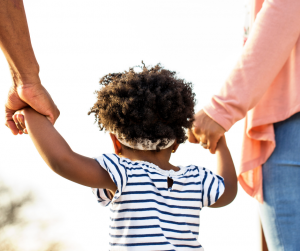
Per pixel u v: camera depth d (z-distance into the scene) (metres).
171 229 1.30
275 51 1.38
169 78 1.50
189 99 1.54
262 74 1.41
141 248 1.26
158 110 1.42
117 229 1.30
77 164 1.27
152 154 1.44
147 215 1.28
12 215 12.27
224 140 1.71
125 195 1.30
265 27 1.40
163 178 1.35
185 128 1.53
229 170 1.64
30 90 1.26
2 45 1.18
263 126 1.46
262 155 1.48
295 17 1.36
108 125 1.44
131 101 1.38
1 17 1.13
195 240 1.36
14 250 12.12
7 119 1.40
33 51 1.24
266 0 1.42
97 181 1.30
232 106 1.47
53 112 1.35
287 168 1.38
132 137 1.39
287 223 1.37
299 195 1.35
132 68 1.60
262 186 1.47
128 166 1.34
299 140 1.36
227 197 1.54
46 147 1.26
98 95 1.50
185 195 1.38
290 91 1.39
